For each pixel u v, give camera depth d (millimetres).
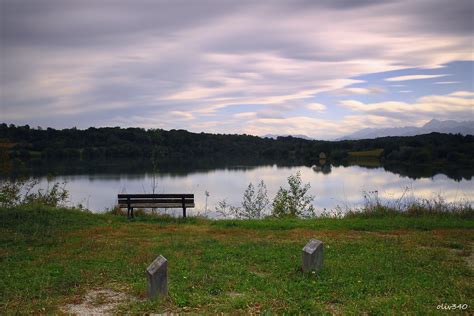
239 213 21359
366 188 36656
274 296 7973
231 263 10539
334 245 12492
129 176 51875
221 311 7324
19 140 76875
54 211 18016
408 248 12031
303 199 22109
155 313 7402
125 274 9750
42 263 10719
